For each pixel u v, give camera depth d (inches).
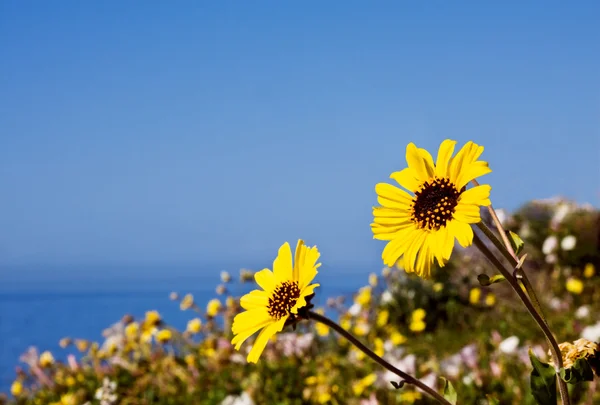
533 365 69.5
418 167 76.7
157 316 268.8
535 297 68.1
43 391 268.2
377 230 77.5
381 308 347.3
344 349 274.5
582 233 366.9
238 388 222.8
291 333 257.9
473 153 73.0
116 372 258.5
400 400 177.2
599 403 146.6
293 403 206.7
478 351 216.5
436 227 73.3
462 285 344.5
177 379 244.1
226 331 282.4
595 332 194.9
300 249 86.5
